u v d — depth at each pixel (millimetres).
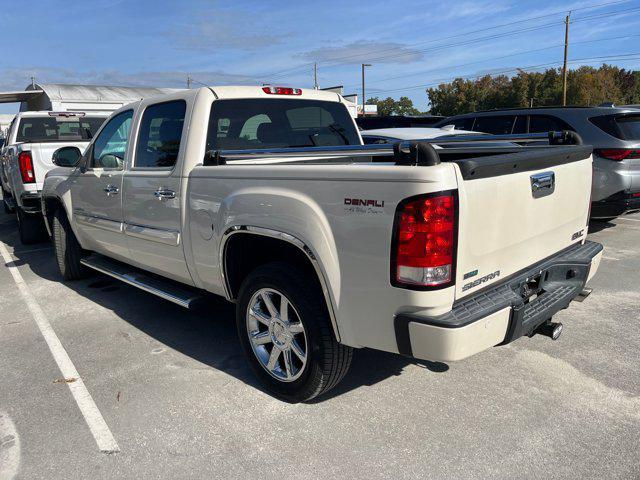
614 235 7844
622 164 6996
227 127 4008
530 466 2742
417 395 3451
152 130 4277
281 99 4398
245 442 3016
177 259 4047
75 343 4445
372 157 4430
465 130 8766
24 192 7680
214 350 4234
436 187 2469
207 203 3598
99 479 2754
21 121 9383
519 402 3334
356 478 2701
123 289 5930
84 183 5266
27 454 2967
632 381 3557
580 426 3066
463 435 3016
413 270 2549
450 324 2529
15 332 4730
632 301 5059
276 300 3373
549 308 3121
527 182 2996
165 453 2945
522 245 3064
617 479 2635
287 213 3014
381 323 2748
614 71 83188
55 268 6984
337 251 2826
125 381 3752
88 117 10016
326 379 3158
